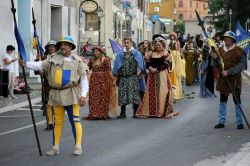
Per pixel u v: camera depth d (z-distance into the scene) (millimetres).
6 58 20250
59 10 32938
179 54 19375
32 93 22422
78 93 9828
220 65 12344
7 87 18562
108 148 10586
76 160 9531
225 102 12750
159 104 15016
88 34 48969
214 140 11258
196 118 14766
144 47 18203
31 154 10172
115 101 15203
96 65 15016
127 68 15031
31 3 27859
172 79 19156
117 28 54469
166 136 11891
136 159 9562
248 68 39406
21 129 13547
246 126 12992
